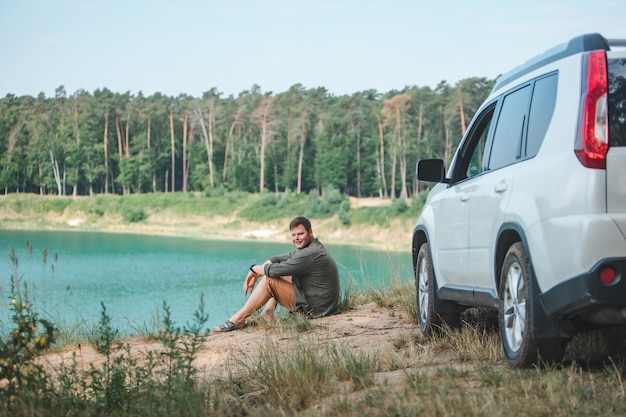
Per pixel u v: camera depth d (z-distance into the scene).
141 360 7.27
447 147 158.00
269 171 180.00
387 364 5.84
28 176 196.12
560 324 4.64
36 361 7.45
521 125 5.30
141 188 190.38
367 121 171.38
